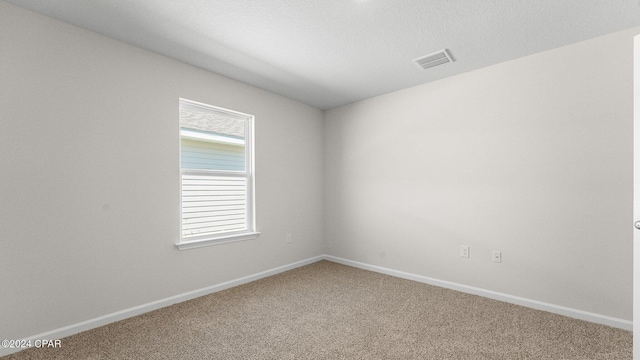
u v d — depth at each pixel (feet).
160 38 7.48
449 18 6.57
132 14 6.43
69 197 6.71
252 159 10.96
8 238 5.95
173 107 8.64
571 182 7.61
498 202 8.82
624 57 6.93
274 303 8.58
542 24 6.77
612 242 7.05
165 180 8.43
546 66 8.03
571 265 7.60
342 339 6.52
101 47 7.26
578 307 7.50
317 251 13.50
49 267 6.42
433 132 10.29
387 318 7.57
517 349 6.08
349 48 8.01
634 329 5.31
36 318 6.24
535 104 8.19
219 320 7.46
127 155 7.67
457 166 9.69
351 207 12.78
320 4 6.08
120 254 7.50
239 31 7.15
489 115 9.03
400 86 10.86
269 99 11.48
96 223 7.11
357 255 12.55
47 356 5.82
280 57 8.55
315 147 13.47
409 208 10.90
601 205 7.19
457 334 6.72
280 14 6.44
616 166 7.01
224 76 9.97
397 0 5.93
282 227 11.93
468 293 9.36
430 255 10.33
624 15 6.37
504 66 8.76
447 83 9.96
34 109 6.27
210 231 9.77
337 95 11.91
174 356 5.87
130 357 5.82
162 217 8.35
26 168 6.16
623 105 6.93
